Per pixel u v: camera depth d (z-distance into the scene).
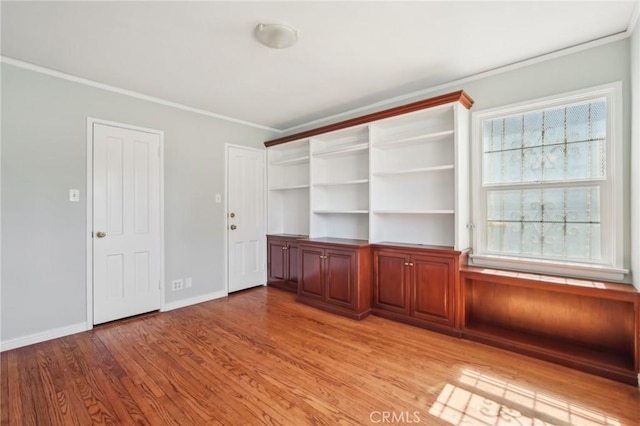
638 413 1.74
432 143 3.26
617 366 2.09
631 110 2.21
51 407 1.81
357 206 3.97
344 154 3.97
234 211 4.26
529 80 2.65
